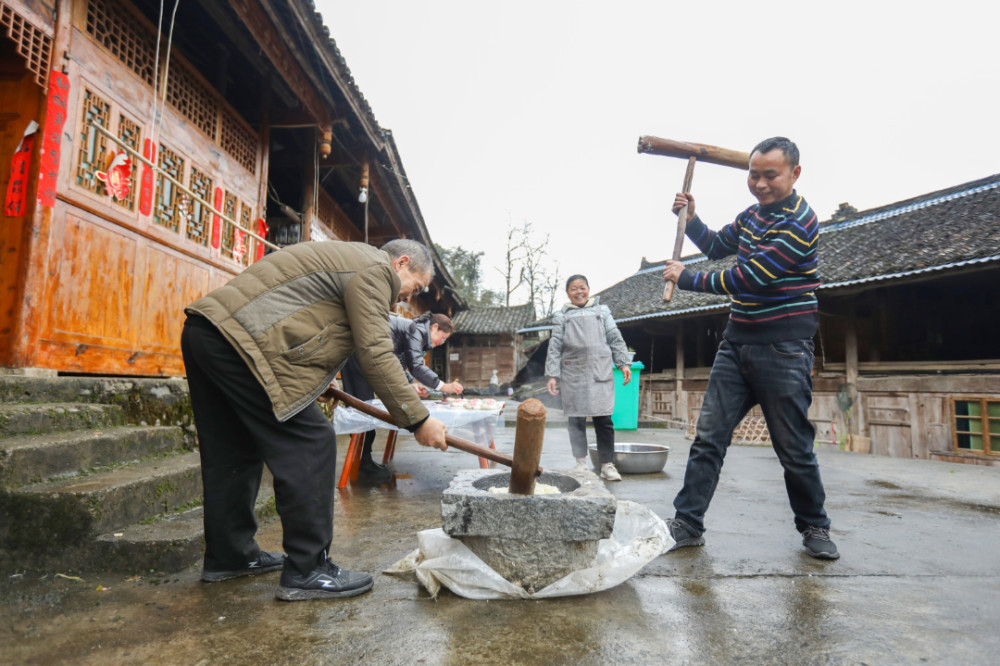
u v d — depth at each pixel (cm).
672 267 263
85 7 359
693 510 242
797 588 193
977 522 295
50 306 330
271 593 186
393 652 144
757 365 234
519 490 185
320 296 182
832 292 1012
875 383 1014
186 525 228
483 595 181
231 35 530
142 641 150
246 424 180
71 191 346
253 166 609
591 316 429
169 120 458
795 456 230
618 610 173
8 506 208
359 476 408
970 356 1109
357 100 643
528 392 2233
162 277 441
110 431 282
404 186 966
